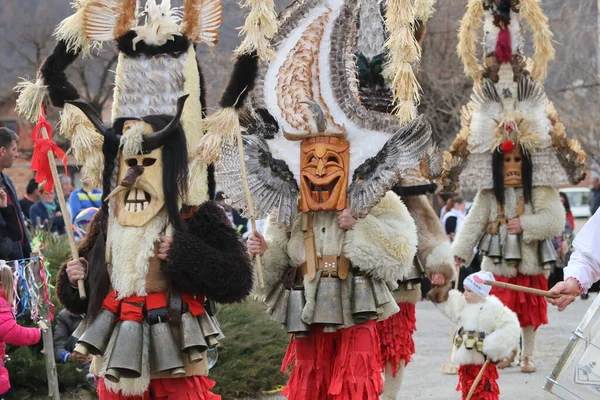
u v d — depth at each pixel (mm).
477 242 15586
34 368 12930
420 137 9820
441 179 15406
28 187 20156
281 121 10133
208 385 8805
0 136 12445
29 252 12672
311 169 9992
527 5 15086
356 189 9938
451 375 15453
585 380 7195
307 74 10016
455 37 33969
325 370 10195
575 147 15109
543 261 15266
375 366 10039
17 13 32312
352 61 10047
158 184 8523
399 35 10086
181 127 8664
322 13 9945
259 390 13805
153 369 8359
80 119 8875
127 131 8492
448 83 34062
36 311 11461
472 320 12180
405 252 10008
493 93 15242
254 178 10164
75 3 9133
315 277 10055
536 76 15266
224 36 21422
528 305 15531
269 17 9102
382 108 11766
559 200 15305
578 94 37031
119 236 8492
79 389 13133
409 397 13812
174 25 8883
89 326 8500
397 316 12312
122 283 8398
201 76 9125
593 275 8211
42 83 8953
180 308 8445
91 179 8984
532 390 14195
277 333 14422
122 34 8938
